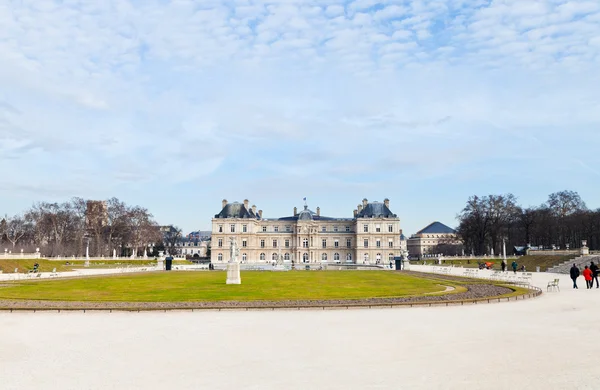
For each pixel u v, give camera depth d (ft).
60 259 483.92
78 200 619.67
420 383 59.57
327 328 97.14
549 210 597.11
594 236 569.64
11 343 84.28
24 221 650.43
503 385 58.39
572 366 66.33
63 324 104.01
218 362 70.38
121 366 68.44
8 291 177.27
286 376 63.05
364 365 68.13
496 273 313.53
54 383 60.59
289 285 206.28
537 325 98.53
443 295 157.69
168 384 60.03
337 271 376.07
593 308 124.36
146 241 606.55
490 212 558.15
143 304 134.51
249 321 106.83
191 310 124.98
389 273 332.60
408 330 94.07
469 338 85.56
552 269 332.19
